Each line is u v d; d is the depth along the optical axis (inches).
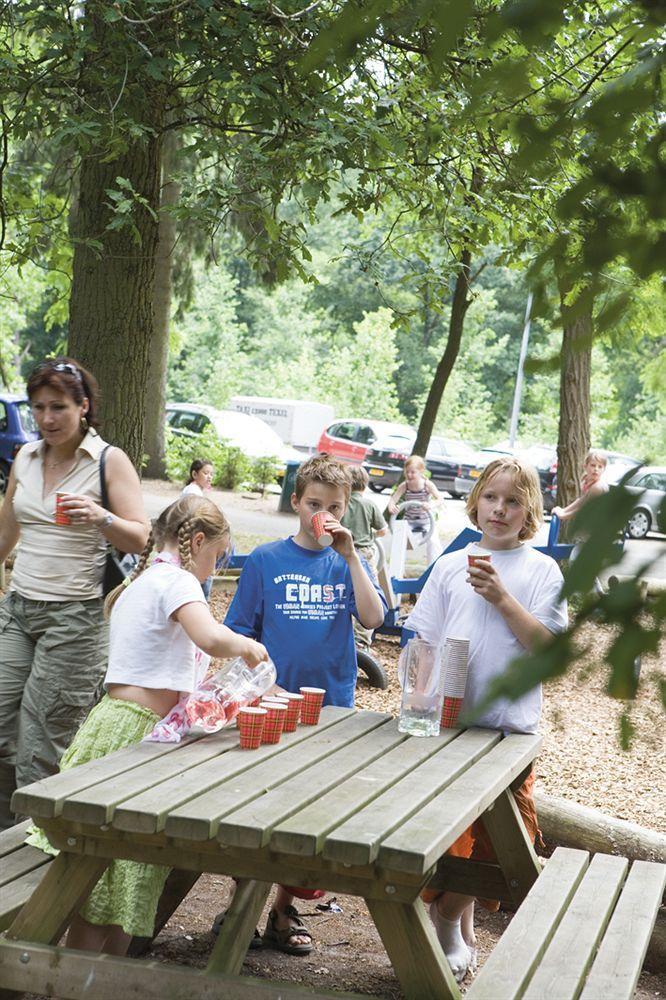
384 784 122.7
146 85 287.4
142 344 295.0
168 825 106.8
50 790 112.3
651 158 51.3
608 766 262.7
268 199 322.0
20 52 321.7
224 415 1202.6
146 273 294.0
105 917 127.7
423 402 2149.4
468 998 107.5
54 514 168.7
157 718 136.9
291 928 167.3
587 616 46.9
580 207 53.0
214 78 278.7
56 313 581.9
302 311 2436.0
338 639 161.9
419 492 492.4
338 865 108.0
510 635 149.4
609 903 138.8
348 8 51.4
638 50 54.6
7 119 297.3
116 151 270.7
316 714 149.7
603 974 116.7
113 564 171.5
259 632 163.6
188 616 133.2
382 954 169.6
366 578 158.2
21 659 171.6
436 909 160.6
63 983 114.5
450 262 368.2
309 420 1596.9
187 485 420.8
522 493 151.3
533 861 152.8
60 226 320.8
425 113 305.7
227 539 139.9
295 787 119.6
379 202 354.3
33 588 169.6
